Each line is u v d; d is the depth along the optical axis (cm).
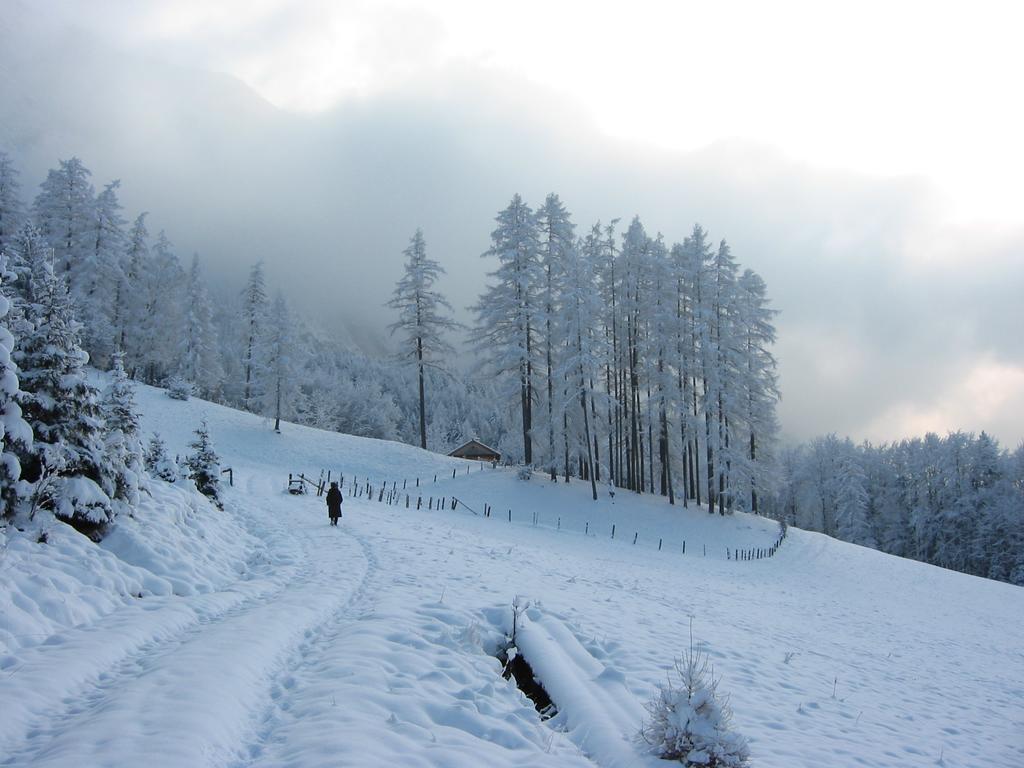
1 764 448
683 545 3148
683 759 588
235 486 2697
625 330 4297
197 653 685
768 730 776
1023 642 2175
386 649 786
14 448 938
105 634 734
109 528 1080
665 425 4069
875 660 1409
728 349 3909
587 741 646
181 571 1059
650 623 1257
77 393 1058
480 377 4156
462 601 1102
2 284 1014
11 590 754
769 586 2441
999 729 1015
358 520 2133
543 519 3328
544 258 4044
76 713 549
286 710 599
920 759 779
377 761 484
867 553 3888
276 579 1174
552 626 1046
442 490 3612
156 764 441
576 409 3884
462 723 617
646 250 4166
